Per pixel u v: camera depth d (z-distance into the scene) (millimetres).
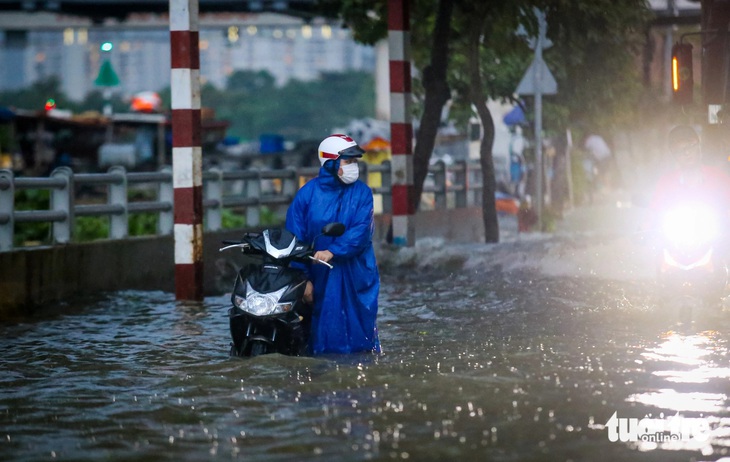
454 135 69688
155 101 95625
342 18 39219
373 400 11977
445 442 10148
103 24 83250
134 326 18562
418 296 21531
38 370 14586
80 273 22359
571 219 51188
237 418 11398
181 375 13906
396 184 29203
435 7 36719
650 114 54250
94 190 64125
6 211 20297
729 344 15203
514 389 12367
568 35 37594
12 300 20156
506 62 46031
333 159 15117
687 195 18406
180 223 21984
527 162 52906
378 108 102125
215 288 25297
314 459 9727
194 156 21938
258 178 29938
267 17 84188
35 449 10406
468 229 43312
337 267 15109
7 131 88250
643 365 13688
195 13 21859
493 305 19953
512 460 9516
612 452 9719
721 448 9828
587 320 17781
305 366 14039
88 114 99375
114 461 9906
